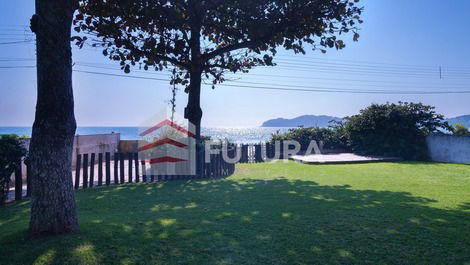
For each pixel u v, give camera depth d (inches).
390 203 213.0
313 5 306.7
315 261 119.8
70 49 152.6
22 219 190.2
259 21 317.4
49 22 143.5
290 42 339.9
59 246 128.9
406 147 565.9
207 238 143.6
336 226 161.0
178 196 251.9
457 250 129.2
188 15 344.8
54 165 145.3
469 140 494.6
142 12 302.4
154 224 165.2
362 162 517.0
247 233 150.7
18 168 260.2
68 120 150.0
